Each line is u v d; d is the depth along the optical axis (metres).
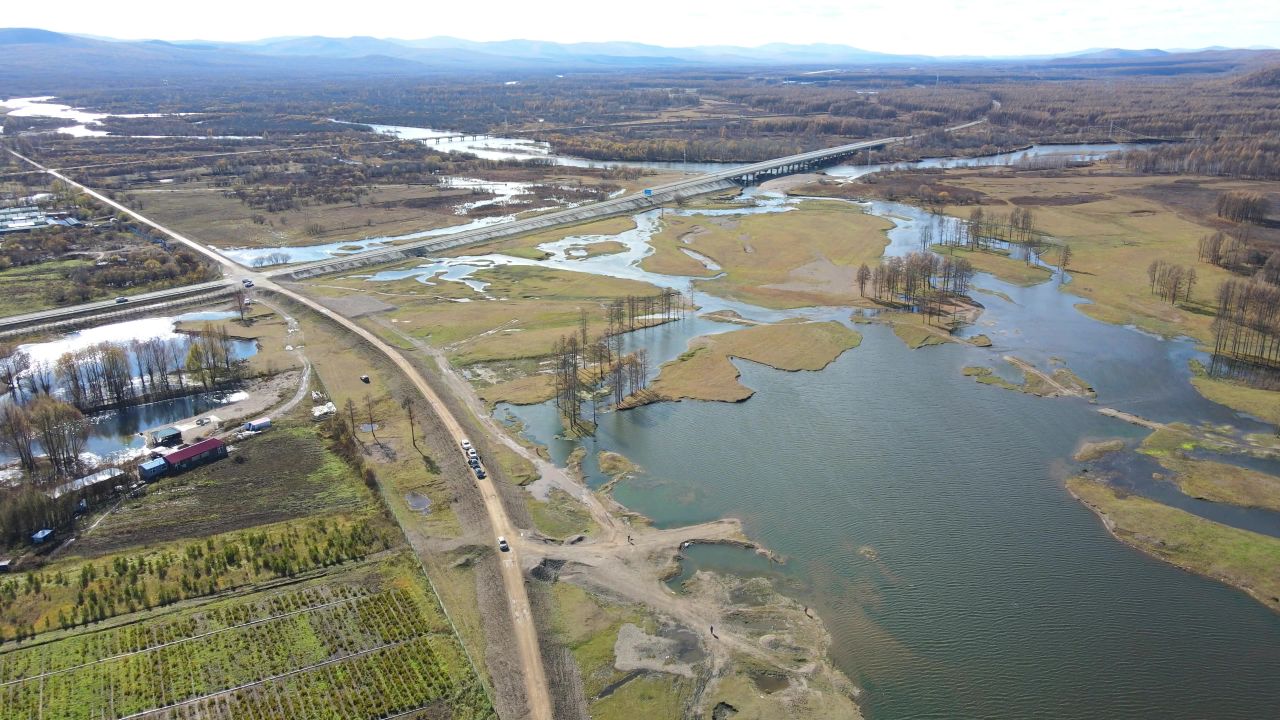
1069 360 188.75
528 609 106.50
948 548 120.69
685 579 114.12
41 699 91.88
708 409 166.12
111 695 92.69
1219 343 192.25
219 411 165.12
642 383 177.50
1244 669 97.69
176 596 108.19
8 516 118.31
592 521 127.19
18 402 168.00
